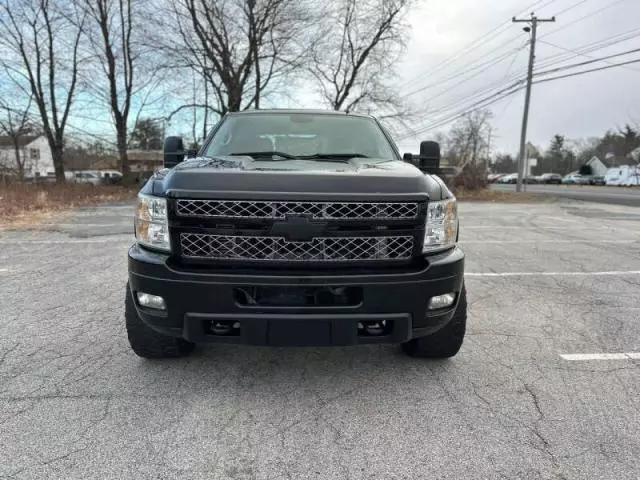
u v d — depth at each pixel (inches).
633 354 138.7
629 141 2787.9
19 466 85.5
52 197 709.9
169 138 158.2
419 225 104.0
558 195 1011.9
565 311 178.7
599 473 86.0
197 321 102.3
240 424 100.9
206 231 101.2
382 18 1188.5
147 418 102.2
